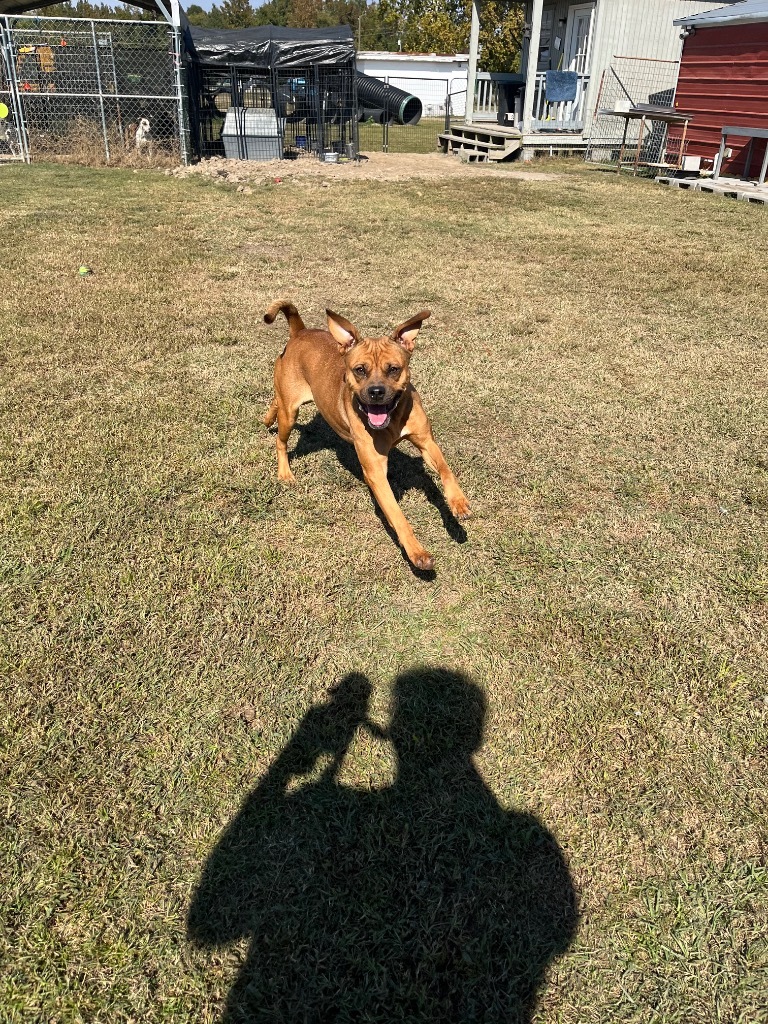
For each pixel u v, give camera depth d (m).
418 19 27.52
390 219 5.59
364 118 16.92
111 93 8.85
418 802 1.15
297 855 1.07
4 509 1.83
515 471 2.11
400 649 1.45
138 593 1.57
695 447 2.26
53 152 8.45
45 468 2.03
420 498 1.97
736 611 1.57
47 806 1.12
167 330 3.14
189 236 4.91
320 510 1.90
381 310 3.50
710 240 5.07
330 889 1.03
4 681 1.34
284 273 4.11
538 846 1.09
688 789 1.17
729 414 2.49
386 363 1.51
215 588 1.60
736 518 1.90
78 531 1.77
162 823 1.11
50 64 8.64
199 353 2.92
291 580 1.64
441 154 10.59
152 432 2.25
